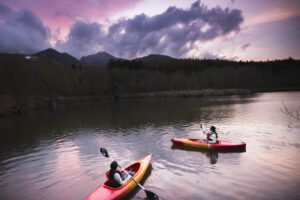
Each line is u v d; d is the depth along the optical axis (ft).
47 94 180.24
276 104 92.17
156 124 57.67
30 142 43.73
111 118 73.97
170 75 310.04
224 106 94.02
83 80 253.85
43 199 19.70
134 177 20.88
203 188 20.07
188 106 102.37
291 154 28.60
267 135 39.55
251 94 188.85
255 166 25.02
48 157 32.83
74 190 21.20
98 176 24.41
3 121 81.05
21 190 21.79
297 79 287.48
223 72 272.72
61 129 56.90
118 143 39.22
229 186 20.30
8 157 33.99
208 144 32.96
